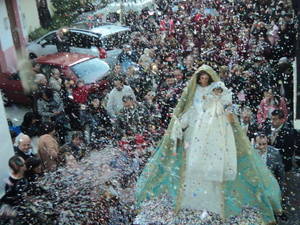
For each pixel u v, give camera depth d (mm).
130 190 6531
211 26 12453
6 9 13648
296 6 6234
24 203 5754
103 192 6199
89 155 7129
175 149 6160
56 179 6270
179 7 14695
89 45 12672
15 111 10680
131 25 14031
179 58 10477
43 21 16875
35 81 9180
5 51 13281
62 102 8781
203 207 6090
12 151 7219
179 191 6117
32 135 8281
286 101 8328
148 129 7977
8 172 7059
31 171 6250
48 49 13391
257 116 7852
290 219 6383
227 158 5906
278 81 8945
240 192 6039
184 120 6125
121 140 7645
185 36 11922
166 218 6035
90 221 5766
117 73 10172
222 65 9719
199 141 5930
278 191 6352
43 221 5539
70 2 17906
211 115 5922
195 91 6090
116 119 8188
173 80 8977
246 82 9031
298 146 7531
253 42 11125
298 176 7258
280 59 9695
